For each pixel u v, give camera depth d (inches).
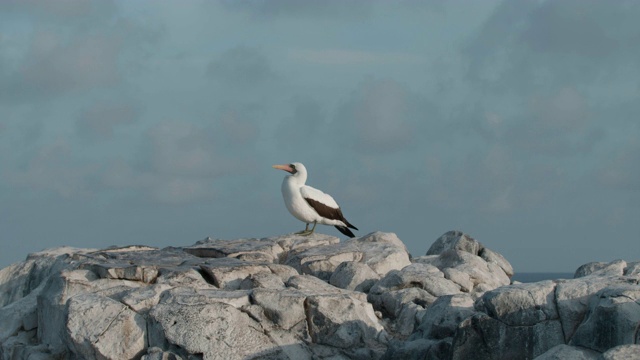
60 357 760.3
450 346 633.0
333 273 871.1
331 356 700.0
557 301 612.1
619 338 558.6
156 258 856.9
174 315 686.5
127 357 693.3
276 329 701.3
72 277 793.6
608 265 776.9
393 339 729.6
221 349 674.8
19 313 833.5
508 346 612.1
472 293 830.5
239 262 840.9
